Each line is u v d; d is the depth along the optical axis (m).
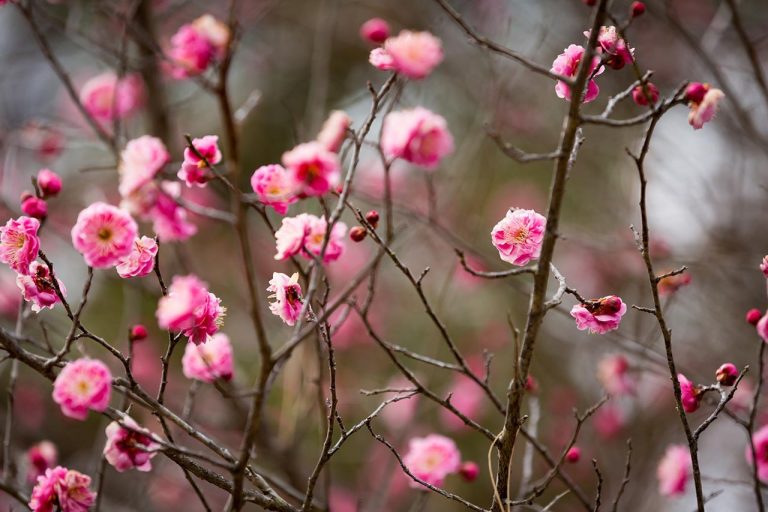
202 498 2.76
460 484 6.81
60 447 6.76
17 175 7.19
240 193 2.15
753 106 5.33
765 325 2.99
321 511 3.70
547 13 6.89
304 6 7.86
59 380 2.32
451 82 7.12
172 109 5.75
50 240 7.37
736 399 4.95
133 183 2.38
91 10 5.65
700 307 6.28
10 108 7.77
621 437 6.05
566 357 7.05
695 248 6.35
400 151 2.76
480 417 6.96
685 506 5.73
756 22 6.76
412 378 2.82
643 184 2.59
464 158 6.13
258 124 7.71
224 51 2.31
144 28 5.64
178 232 2.71
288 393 5.23
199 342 2.59
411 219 6.05
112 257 2.43
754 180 6.47
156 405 2.60
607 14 2.47
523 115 7.29
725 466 6.14
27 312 3.44
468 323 7.37
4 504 4.89
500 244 2.70
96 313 7.25
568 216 7.39
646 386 6.21
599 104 6.94
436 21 6.29
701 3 7.02
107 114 5.64
